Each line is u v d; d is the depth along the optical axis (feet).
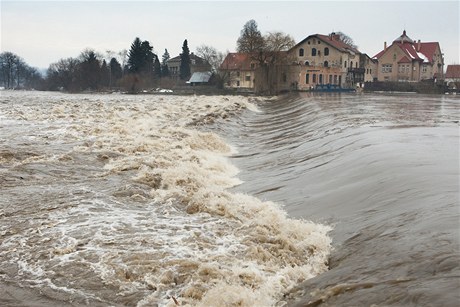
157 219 37.73
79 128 86.94
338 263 28.45
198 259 29.48
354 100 185.47
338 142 68.03
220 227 36.04
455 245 24.98
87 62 383.24
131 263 28.86
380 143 59.52
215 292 24.84
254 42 292.20
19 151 62.64
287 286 26.32
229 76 350.43
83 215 37.65
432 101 181.16
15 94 280.31
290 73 297.12
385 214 33.53
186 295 25.25
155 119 110.32
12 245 31.68
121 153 64.39
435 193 34.99
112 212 38.91
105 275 27.43
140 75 370.12
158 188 48.06
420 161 46.98
